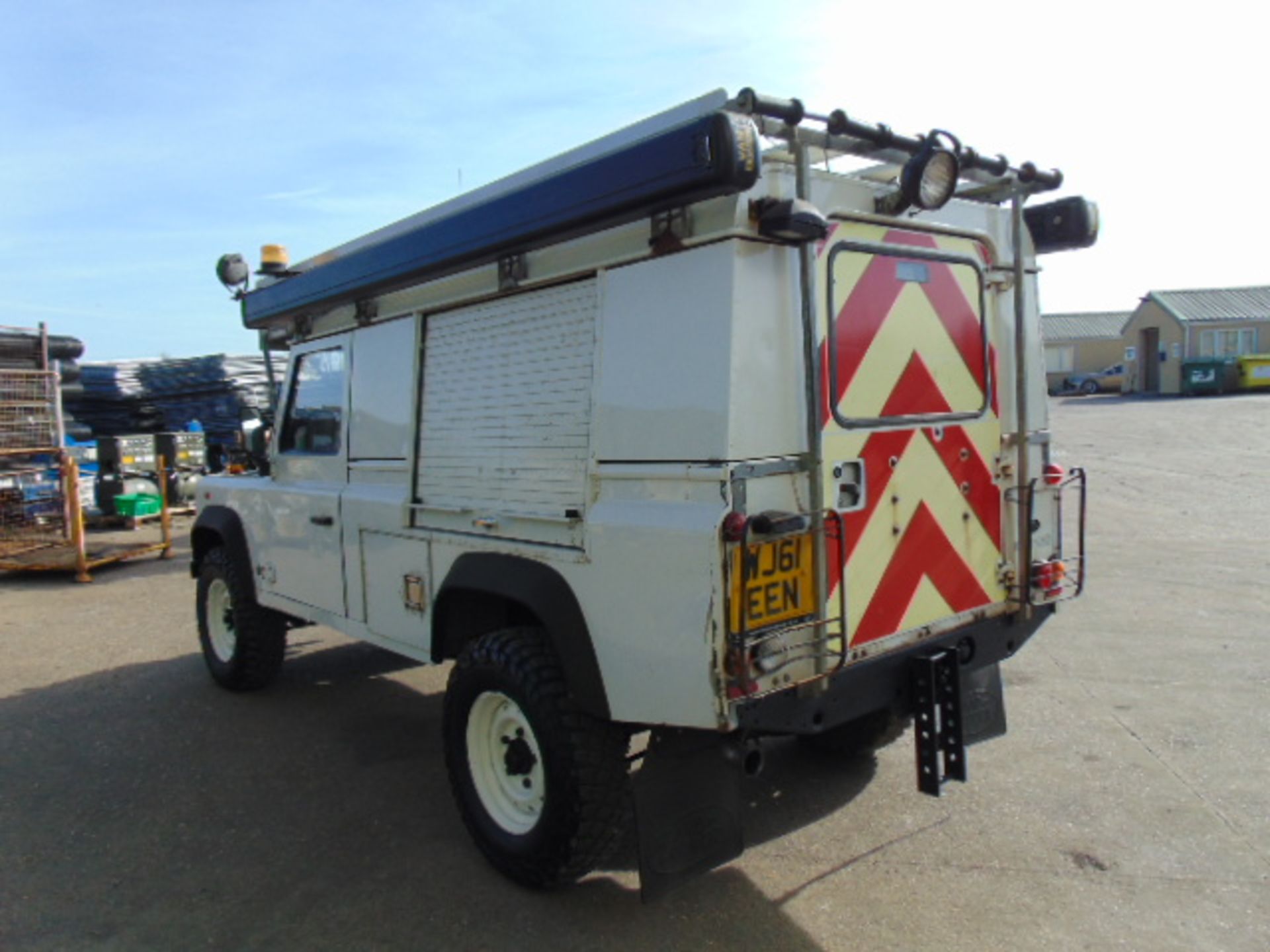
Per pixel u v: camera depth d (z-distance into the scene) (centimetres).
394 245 405
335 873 368
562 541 334
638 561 298
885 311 332
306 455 505
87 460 1438
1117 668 582
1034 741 473
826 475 311
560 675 329
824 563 300
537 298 355
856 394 322
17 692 608
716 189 265
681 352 294
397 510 420
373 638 447
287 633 672
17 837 403
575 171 308
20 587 970
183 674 636
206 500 601
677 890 348
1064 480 405
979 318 368
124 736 520
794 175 295
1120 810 399
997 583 376
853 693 321
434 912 338
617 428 313
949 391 356
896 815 401
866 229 326
